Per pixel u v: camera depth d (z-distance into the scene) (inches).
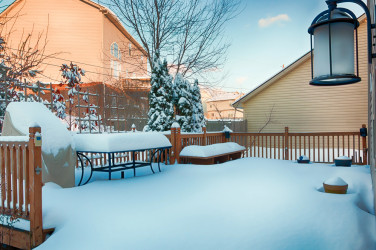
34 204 126.3
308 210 137.4
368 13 75.3
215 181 213.8
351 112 589.0
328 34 76.7
